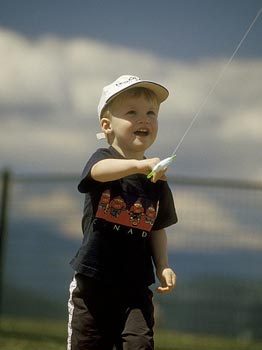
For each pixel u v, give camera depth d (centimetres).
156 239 593
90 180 570
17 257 1349
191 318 1240
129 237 573
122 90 583
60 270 1343
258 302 1234
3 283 1339
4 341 1036
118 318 576
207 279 1246
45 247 1345
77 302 580
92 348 579
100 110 597
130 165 549
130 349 562
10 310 1341
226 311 1238
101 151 586
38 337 1086
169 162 543
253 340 1210
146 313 572
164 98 598
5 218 1322
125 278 572
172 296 1252
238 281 1239
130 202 573
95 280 571
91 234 575
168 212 589
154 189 580
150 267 581
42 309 1339
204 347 1087
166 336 1175
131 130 584
